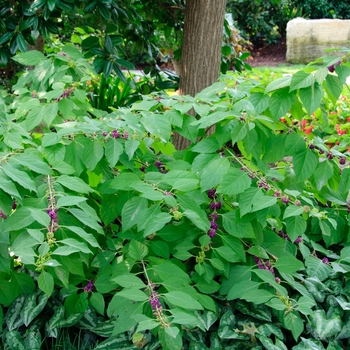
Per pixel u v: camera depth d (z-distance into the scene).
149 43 4.29
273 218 2.28
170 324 1.45
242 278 1.86
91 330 1.81
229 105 1.95
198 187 1.94
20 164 1.65
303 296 1.81
